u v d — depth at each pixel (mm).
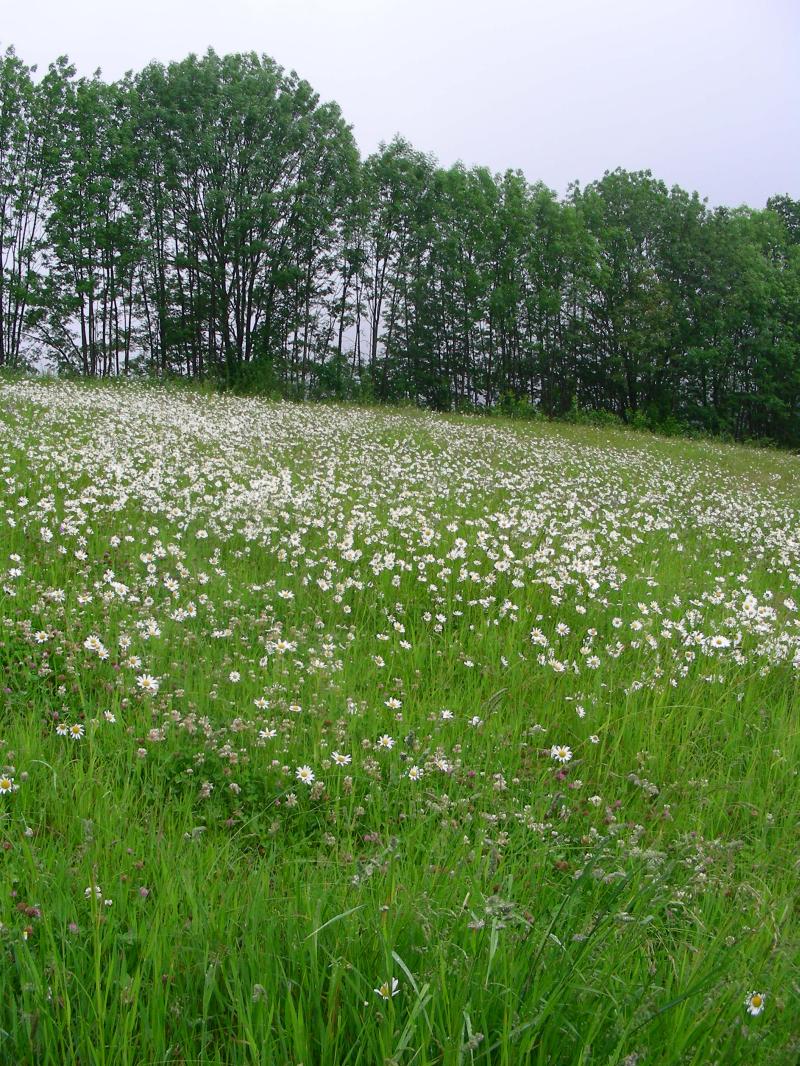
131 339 44625
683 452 29438
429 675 6461
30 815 4016
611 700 6340
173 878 3479
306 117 41875
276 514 10445
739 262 54469
